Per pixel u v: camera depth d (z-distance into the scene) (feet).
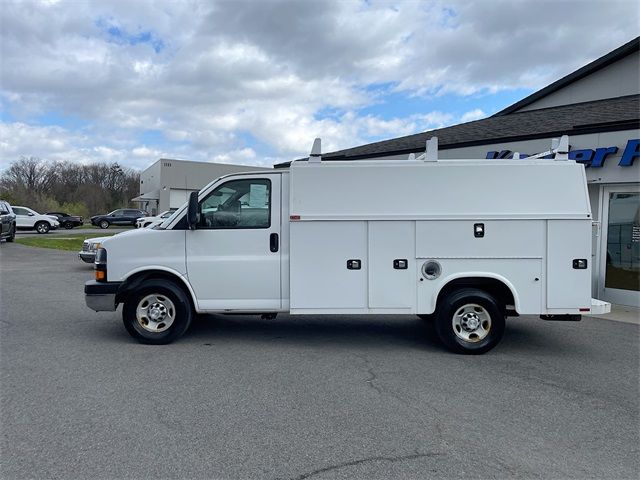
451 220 18.81
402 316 26.71
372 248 18.95
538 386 15.57
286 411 13.21
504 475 10.11
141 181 258.16
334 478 9.91
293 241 18.94
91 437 11.52
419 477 9.98
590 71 41.04
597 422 12.85
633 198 29.94
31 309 26.86
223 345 20.04
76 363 17.20
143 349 19.12
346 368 17.15
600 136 29.81
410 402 14.03
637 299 29.78
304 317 26.27
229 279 19.42
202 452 10.88
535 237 18.78
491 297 18.98
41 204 217.36
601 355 19.29
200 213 19.51
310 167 19.04
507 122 41.19
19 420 12.41
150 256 19.47
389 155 41.96
